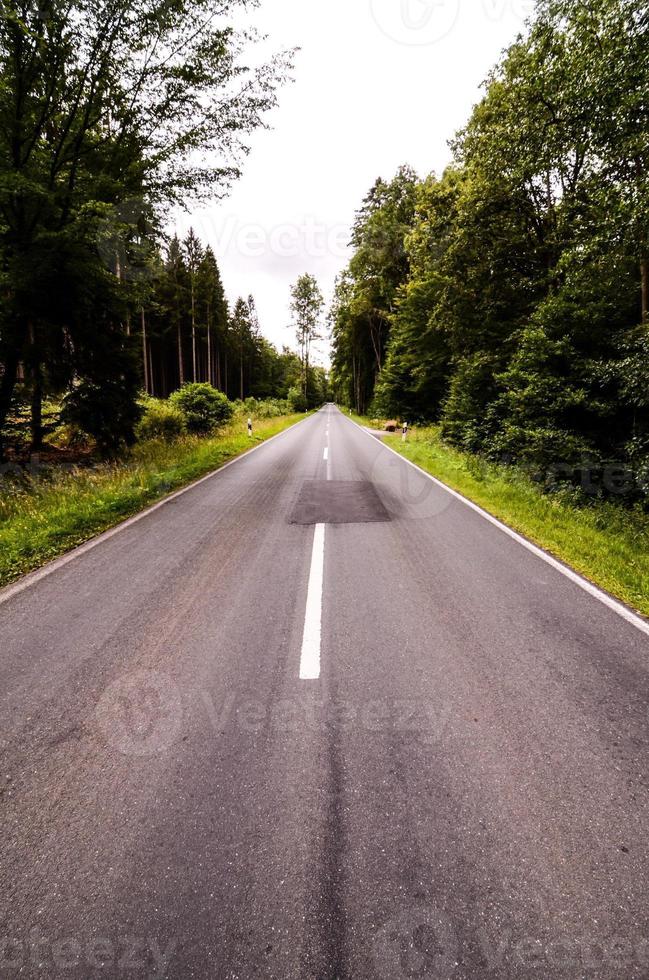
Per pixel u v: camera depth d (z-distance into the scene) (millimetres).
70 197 8812
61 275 9406
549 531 6320
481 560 5238
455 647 3377
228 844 1876
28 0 7258
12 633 3615
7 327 9531
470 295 13812
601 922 1602
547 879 1738
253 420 32219
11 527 6352
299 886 1720
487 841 1883
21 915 1639
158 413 16859
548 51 9492
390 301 31141
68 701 2779
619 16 6844
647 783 2170
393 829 1936
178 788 2145
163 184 9594
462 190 12922
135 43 8273
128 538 6070
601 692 2855
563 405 9109
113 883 1737
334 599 4191
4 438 10477
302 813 2016
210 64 8703
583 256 8367
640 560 5344
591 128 7613
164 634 3580
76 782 2180
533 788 2137
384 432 25453
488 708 2701
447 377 21297
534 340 9570
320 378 98562
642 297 8875
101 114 9047
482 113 12156
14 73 8016
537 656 3262
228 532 6324
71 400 12055
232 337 55812
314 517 7117
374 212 30609
